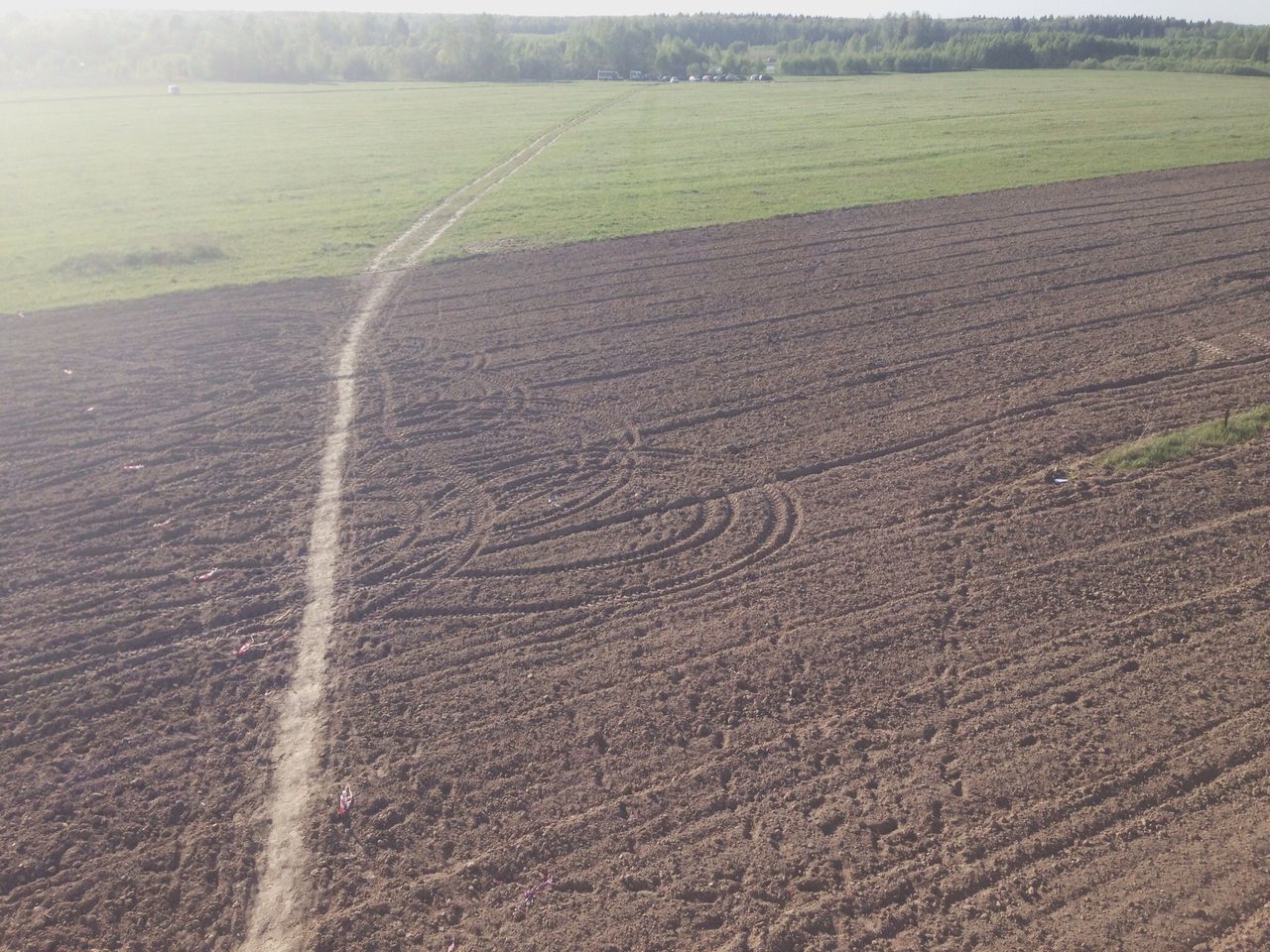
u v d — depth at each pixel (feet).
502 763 25.64
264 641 31.24
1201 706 26.50
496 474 41.88
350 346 57.93
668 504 38.83
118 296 68.90
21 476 42.86
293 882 22.43
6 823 24.34
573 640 30.63
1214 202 87.30
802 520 37.27
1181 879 21.17
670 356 54.95
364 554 35.83
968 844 22.39
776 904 21.20
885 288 65.92
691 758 25.57
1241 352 52.65
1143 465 40.55
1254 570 32.86
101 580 34.86
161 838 23.81
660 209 91.76
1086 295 63.16
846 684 28.07
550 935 20.74
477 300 66.08
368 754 26.16
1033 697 27.20
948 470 40.78
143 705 28.50
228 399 50.67
